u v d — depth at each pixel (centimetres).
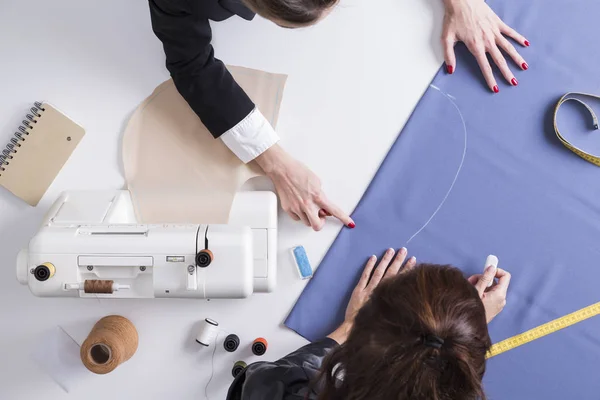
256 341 141
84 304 144
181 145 144
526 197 149
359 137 149
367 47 151
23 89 147
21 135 145
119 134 147
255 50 150
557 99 151
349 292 145
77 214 130
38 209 145
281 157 139
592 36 153
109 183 145
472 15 149
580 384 145
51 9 148
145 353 144
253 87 148
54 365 144
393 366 73
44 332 144
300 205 141
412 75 151
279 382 103
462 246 147
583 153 149
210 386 144
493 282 147
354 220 147
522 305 146
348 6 152
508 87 152
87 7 149
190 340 144
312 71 150
